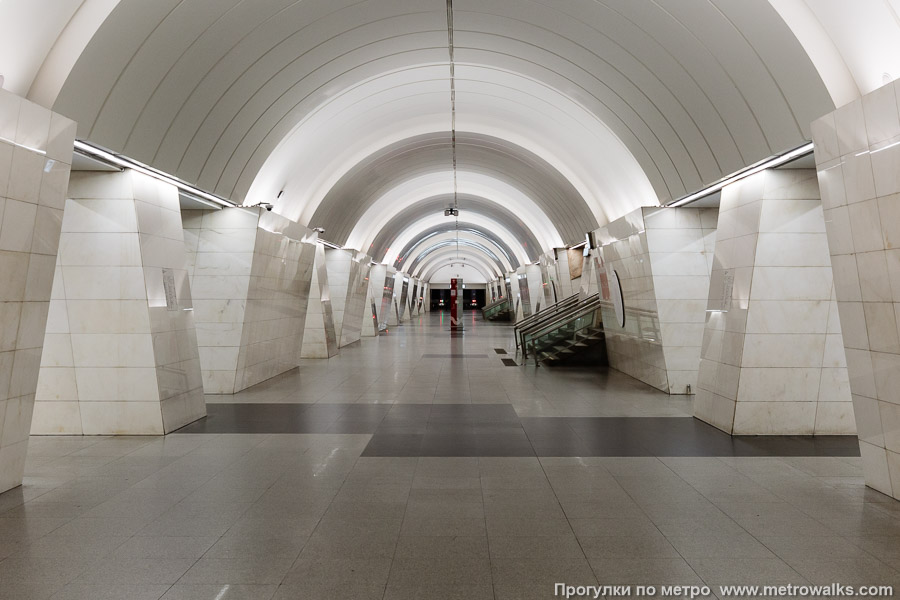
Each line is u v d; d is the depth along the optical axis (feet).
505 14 27.45
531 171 59.41
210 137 27.84
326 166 47.78
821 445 22.75
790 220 24.29
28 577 11.73
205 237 37.01
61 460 20.68
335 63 30.76
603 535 13.83
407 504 16.05
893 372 15.76
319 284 57.67
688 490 17.25
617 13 23.44
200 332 36.40
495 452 21.74
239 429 25.76
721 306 26.84
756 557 12.59
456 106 48.24
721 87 22.47
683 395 35.04
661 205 35.32
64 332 25.00
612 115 32.89
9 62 16.61
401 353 61.72
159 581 11.53
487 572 11.91
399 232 107.04
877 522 14.57
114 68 19.45
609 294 48.21
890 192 15.10
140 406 24.91
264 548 13.12
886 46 15.56
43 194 17.63
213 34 22.35
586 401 32.89
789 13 17.01
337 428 25.88
